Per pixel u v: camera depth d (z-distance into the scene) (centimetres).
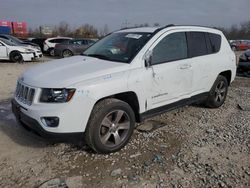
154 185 327
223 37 609
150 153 400
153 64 438
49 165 364
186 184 330
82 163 370
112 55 449
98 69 387
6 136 448
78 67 401
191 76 503
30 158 381
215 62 562
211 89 576
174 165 370
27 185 322
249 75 1062
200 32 543
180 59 484
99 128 373
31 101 367
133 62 412
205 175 349
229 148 422
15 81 908
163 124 511
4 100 656
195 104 636
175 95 477
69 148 410
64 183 325
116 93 384
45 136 357
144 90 419
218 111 600
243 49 3516
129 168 360
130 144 425
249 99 716
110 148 391
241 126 514
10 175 341
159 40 450
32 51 1653
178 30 491
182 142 439
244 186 329
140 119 430
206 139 452
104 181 332
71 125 354
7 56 1555
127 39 466
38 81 369
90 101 359
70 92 349
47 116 349
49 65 429
